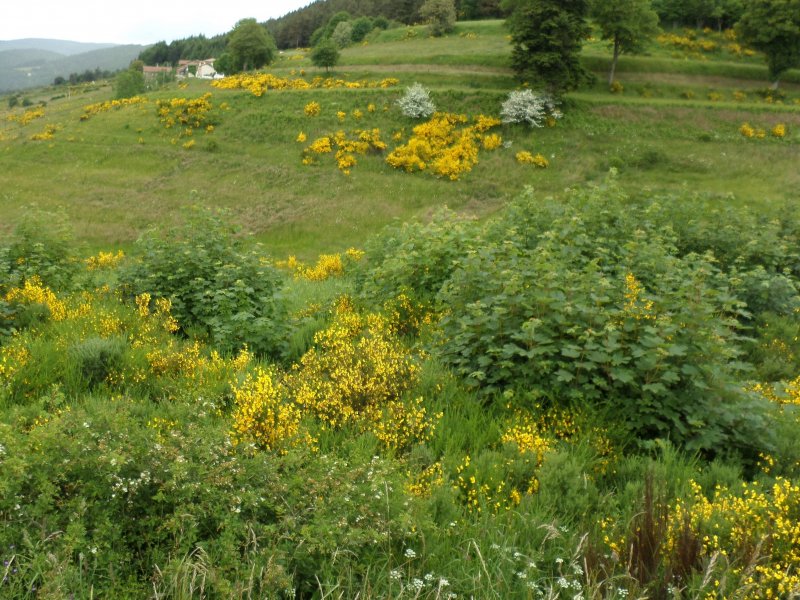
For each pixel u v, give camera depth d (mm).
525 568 3354
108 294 10078
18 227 12164
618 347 5691
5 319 8250
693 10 68812
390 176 41375
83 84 189875
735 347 6691
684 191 15617
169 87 77188
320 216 36188
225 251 10133
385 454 5004
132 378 6551
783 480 4691
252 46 78062
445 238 10805
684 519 3684
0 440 3293
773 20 50500
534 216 12414
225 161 45375
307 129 48438
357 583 3117
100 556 2910
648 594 3283
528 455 4809
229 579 2955
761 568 3205
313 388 6141
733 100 51031
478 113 47312
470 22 83688
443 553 3521
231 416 5238
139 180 43219
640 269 9852
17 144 51188
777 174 35781
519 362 6254
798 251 13828
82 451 3369
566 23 45281
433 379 6461
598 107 47594
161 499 3217
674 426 5449
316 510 3406
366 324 9016
